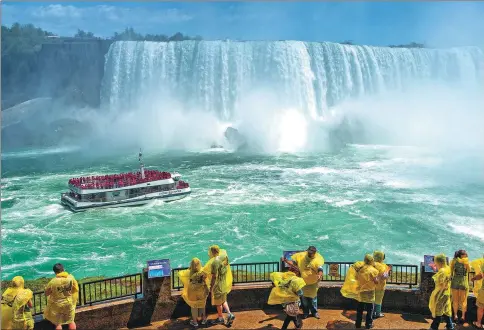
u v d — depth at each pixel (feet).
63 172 172.35
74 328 38.63
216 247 41.55
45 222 113.60
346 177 150.82
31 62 264.11
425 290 44.27
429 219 109.81
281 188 139.03
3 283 64.23
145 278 43.14
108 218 116.06
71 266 89.04
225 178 153.28
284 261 44.93
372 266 40.24
